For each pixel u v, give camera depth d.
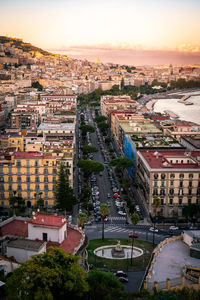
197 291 109.75
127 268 159.00
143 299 103.88
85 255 153.50
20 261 122.44
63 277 104.50
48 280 99.19
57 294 101.81
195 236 146.12
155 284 111.56
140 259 174.38
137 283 148.25
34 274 100.06
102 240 198.88
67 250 129.62
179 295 108.62
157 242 199.75
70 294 102.69
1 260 116.94
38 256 109.81
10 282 100.50
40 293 96.50
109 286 111.75
